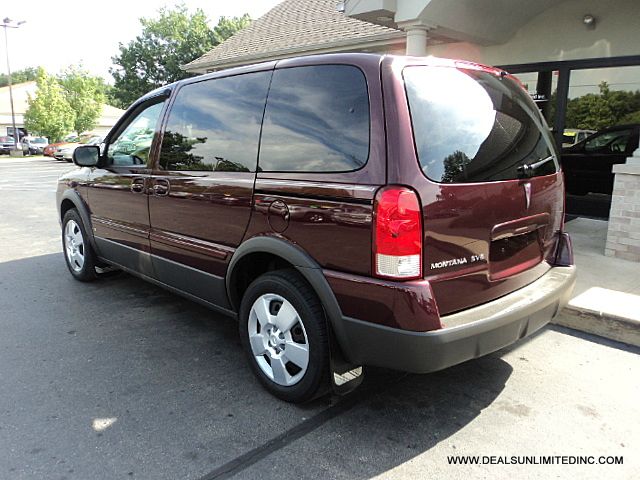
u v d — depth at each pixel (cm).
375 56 261
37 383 327
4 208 1098
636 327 377
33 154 3809
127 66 4100
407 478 240
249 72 326
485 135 277
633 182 533
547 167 321
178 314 448
